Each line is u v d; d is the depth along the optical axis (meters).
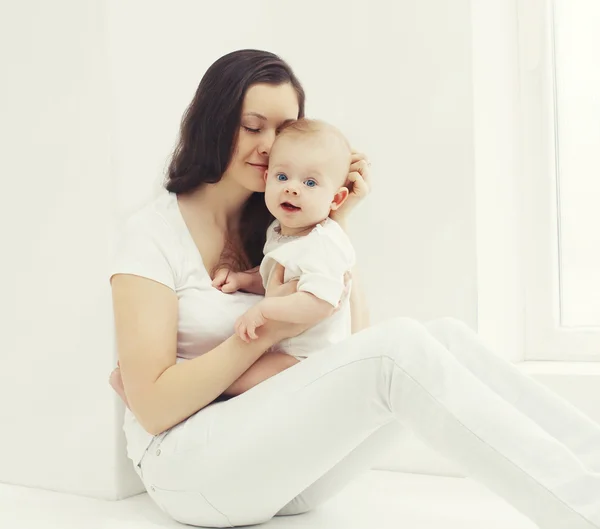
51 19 1.73
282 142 1.46
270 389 1.29
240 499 1.29
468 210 1.91
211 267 1.55
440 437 1.14
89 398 1.68
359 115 2.06
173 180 1.56
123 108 1.68
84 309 1.69
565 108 2.17
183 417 1.36
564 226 2.16
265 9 2.15
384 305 2.01
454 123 1.94
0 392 1.82
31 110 1.77
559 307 2.16
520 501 1.08
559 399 1.27
